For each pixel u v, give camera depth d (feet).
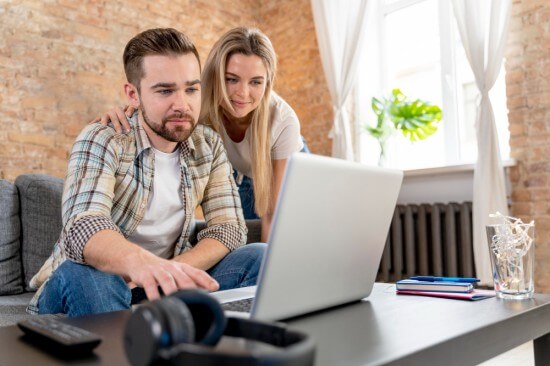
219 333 1.88
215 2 14.49
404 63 12.87
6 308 5.79
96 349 2.31
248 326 1.94
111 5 12.26
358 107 13.16
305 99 14.17
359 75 13.23
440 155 12.05
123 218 4.92
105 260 3.62
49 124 11.09
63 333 2.37
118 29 12.37
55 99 11.21
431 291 3.92
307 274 2.93
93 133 4.69
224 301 3.42
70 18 11.55
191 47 4.82
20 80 10.71
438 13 11.96
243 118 6.88
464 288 3.80
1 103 10.42
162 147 5.11
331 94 12.75
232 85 6.31
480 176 9.33
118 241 3.72
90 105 11.77
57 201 7.51
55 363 2.10
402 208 11.07
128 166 4.84
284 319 2.97
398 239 10.94
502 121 10.59
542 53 9.23
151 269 3.14
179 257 4.51
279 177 7.09
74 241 3.92
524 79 9.45
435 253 10.25
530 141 9.35
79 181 4.37
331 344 2.38
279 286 2.76
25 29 10.84
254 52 6.28
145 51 4.70
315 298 3.07
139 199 4.93
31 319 2.70
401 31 12.92
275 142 7.07
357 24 12.33
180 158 5.25
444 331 2.59
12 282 7.03
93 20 11.94
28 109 10.79
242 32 6.40
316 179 2.75
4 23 10.55
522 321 3.10
